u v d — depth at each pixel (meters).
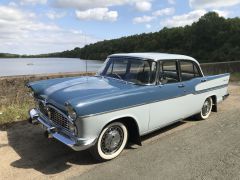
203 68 13.88
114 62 5.65
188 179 3.96
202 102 6.56
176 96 5.57
